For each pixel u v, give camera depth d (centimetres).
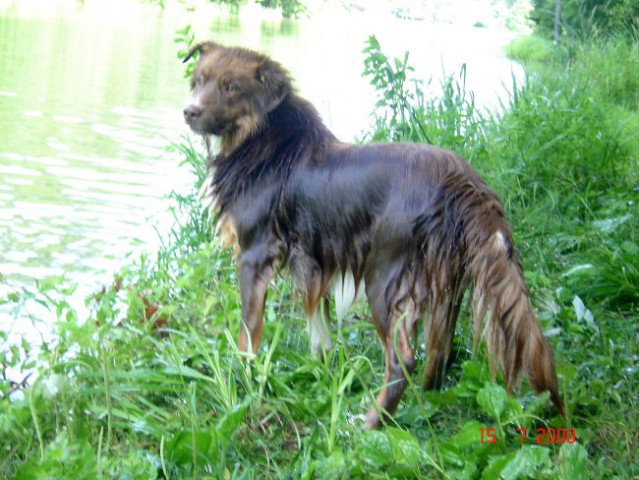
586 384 273
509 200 379
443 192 251
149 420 251
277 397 268
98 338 297
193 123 279
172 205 442
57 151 557
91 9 1797
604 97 620
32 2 1798
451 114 412
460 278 251
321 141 275
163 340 290
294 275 277
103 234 416
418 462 237
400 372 255
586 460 232
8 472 236
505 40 1852
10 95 750
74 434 245
